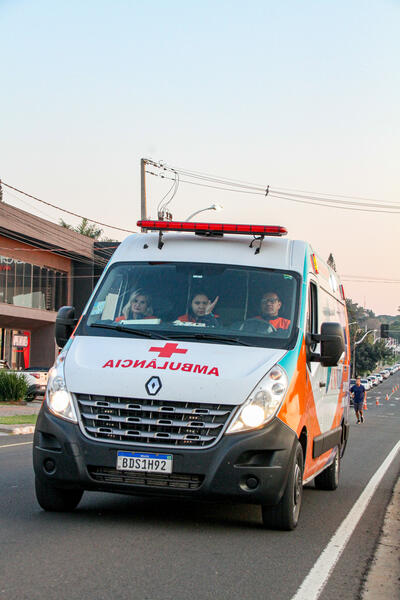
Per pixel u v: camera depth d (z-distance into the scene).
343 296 12.43
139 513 7.66
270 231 8.16
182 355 6.98
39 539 6.26
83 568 5.44
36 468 6.88
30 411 28.17
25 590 4.84
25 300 48.12
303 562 6.08
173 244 8.30
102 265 54.59
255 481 6.54
